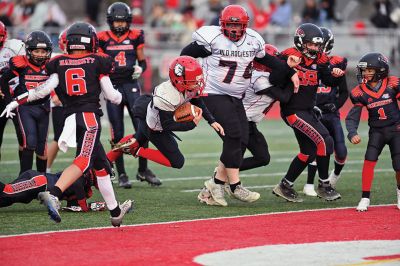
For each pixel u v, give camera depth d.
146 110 28.98
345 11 84.88
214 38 28.36
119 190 33.66
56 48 66.00
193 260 20.39
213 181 29.64
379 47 70.81
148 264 20.00
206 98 28.86
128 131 55.69
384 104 28.09
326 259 20.61
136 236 23.30
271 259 20.56
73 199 27.70
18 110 31.88
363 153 47.38
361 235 23.55
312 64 29.61
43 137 32.44
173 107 27.62
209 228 24.56
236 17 27.92
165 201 30.52
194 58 27.86
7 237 23.11
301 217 26.58
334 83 30.36
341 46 70.75
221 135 28.44
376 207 28.78
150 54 70.88
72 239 22.83
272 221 25.80
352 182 36.19
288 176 30.55
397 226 24.94
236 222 25.64
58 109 34.56
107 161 24.20
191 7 74.44
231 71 28.56
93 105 24.20
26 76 31.38
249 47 28.50
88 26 24.70
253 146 30.45
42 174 27.02
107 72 24.41
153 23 73.88
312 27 29.25
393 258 20.75
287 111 30.06
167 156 29.31
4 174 37.56
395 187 34.06
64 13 86.50
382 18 71.62
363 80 28.41
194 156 45.47
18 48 32.88
